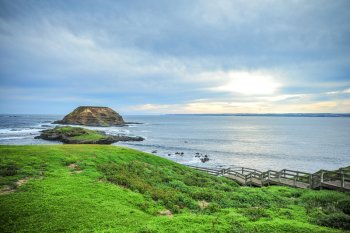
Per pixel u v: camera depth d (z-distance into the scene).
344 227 11.47
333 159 66.56
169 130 172.62
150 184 20.06
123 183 18.69
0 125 179.88
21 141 89.81
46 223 10.78
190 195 18.02
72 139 88.12
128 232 9.98
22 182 16.47
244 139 115.56
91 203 13.34
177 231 10.09
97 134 98.44
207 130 176.50
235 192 20.30
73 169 21.11
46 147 29.30
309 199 18.12
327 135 134.38
